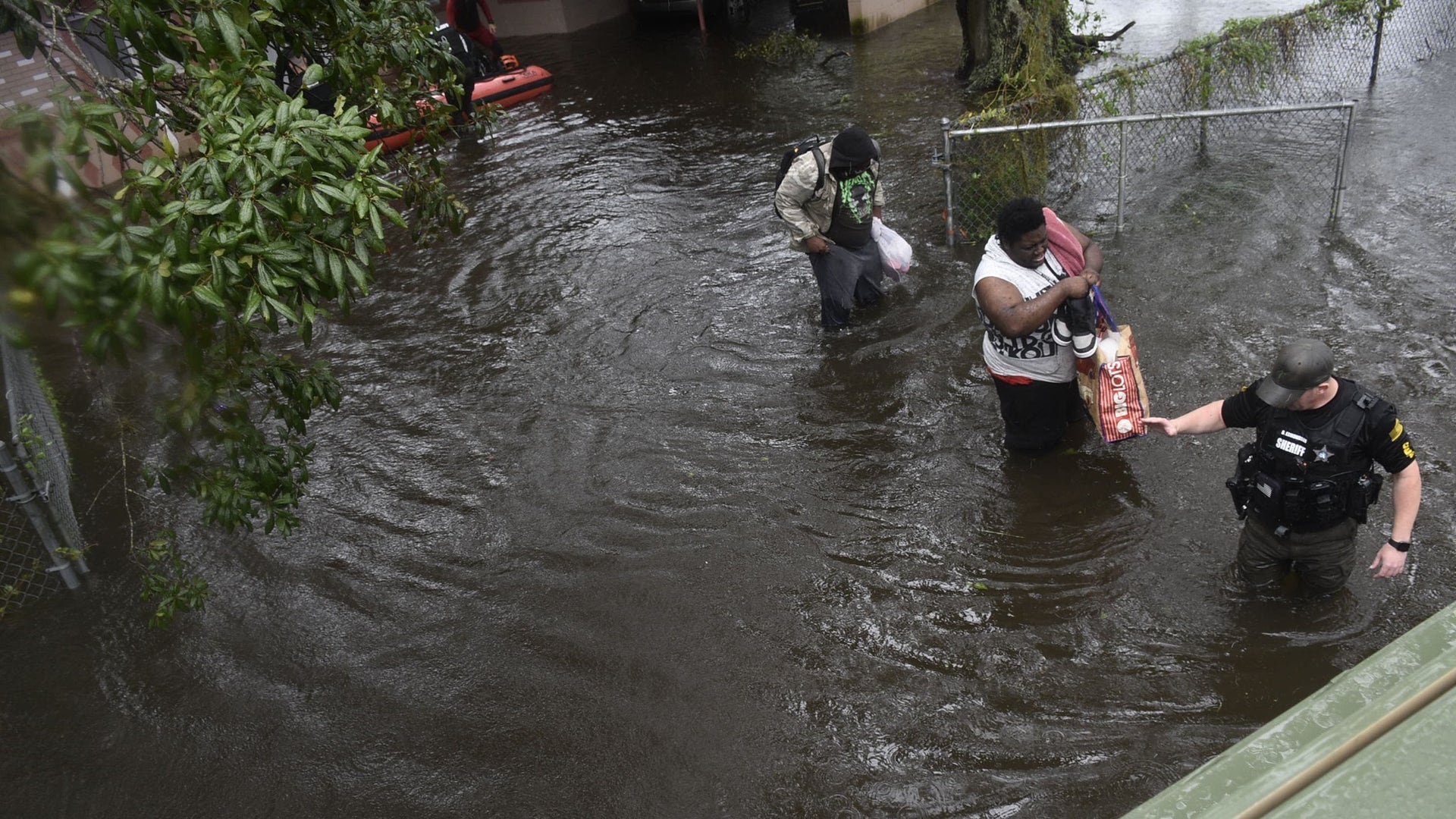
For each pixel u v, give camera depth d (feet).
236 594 18.34
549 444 21.77
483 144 42.19
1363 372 19.97
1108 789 12.71
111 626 17.98
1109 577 16.17
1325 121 32.50
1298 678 13.85
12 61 25.46
